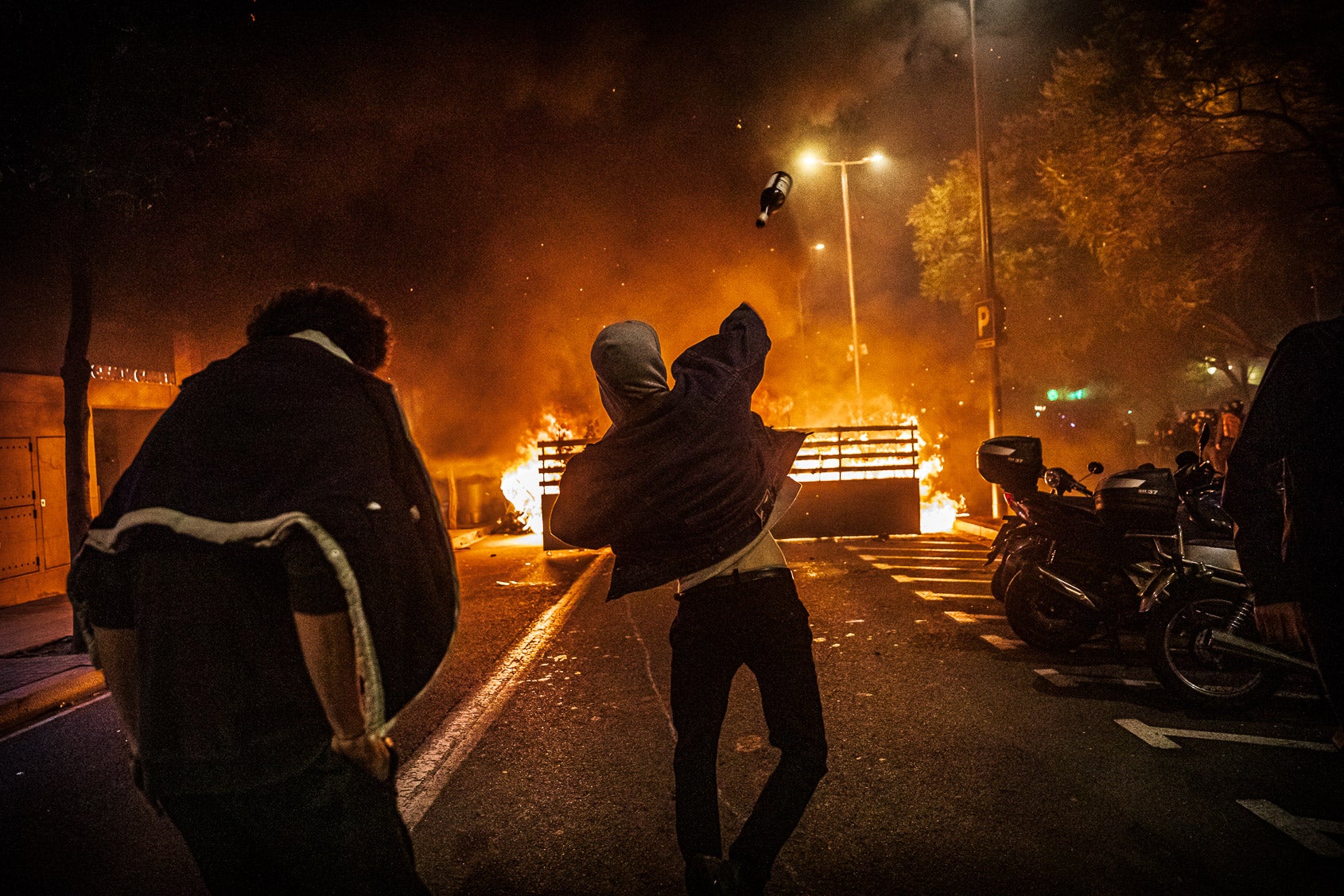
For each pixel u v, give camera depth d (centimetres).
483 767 442
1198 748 432
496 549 1470
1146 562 578
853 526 1379
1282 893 297
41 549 1084
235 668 174
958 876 316
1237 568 491
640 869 330
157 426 190
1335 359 226
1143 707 499
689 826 265
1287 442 230
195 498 175
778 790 270
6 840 388
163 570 176
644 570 276
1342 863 316
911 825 358
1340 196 1377
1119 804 370
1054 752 432
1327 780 388
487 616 859
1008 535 753
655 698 545
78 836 391
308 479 176
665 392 280
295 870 182
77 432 820
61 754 514
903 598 841
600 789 406
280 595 178
